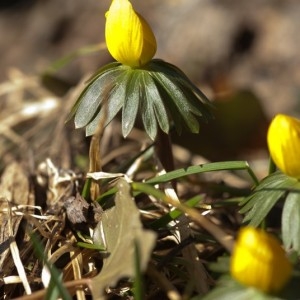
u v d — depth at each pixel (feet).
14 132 1.58
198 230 1.16
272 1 2.57
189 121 1.00
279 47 2.46
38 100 1.72
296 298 0.85
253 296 0.85
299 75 2.36
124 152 1.44
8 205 1.11
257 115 1.72
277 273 0.84
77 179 1.22
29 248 1.08
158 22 2.67
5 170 1.39
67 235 1.10
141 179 1.26
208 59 2.49
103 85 1.02
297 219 0.91
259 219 0.94
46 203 1.24
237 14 2.55
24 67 2.59
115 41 1.01
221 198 1.29
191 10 2.62
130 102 0.99
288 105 2.22
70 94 1.63
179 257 1.06
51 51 2.63
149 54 1.01
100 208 1.08
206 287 1.01
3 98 1.83
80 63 2.48
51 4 2.82
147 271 0.97
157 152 1.23
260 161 1.71
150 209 1.16
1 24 2.81
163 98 1.01
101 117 1.01
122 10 1.00
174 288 0.97
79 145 1.47
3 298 1.04
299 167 0.93
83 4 2.77
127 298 1.02
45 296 0.93
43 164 1.36
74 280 0.99
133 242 0.89
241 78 2.42
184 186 1.31
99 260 1.07
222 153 1.70
